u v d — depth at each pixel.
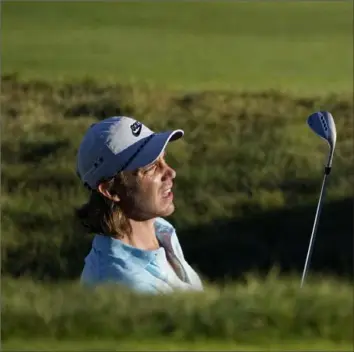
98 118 66.19
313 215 54.75
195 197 55.53
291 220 54.38
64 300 15.73
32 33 88.94
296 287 16.20
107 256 17.94
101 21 94.56
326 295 15.63
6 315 15.06
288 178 57.81
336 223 54.28
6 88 70.62
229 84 74.88
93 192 18.39
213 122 64.25
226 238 52.84
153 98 68.31
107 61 81.50
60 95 69.50
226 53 86.00
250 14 99.25
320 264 51.81
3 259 49.06
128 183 18.20
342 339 14.88
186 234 52.91
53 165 58.44
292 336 14.87
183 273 18.75
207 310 15.08
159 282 17.92
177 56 84.38
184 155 59.34
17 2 97.75
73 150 60.19
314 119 24.64
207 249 52.25
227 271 51.03
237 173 57.97
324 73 79.50
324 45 88.19
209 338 14.81
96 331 14.95
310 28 94.69
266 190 56.66
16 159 59.56
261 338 14.83
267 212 54.91
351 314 14.99
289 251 52.41
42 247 50.22
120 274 17.77
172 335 14.84
